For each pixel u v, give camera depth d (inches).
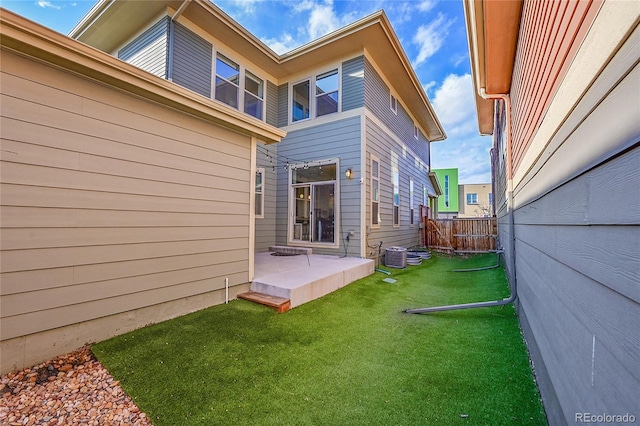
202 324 121.5
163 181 125.1
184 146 133.6
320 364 94.4
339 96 274.8
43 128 92.0
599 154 38.2
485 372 89.7
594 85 40.3
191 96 125.6
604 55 36.8
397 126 361.4
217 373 87.9
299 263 225.1
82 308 99.4
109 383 81.3
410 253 339.6
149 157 120.4
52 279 92.7
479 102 280.1
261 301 145.9
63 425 65.3
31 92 90.0
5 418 66.8
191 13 227.3
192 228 136.3
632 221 30.4
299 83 304.7
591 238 42.3
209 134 145.2
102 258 105.1
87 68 97.1
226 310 138.3
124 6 220.4
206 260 142.2
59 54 89.7
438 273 252.1
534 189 91.7
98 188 104.7
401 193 373.7
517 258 144.6
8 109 85.6
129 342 103.9
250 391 80.0
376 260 284.0
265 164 303.3
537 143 85.1
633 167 30.0
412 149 433.1
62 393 76.4
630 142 29.8
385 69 305.0
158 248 122.8
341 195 270.2
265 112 301.6
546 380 72.1
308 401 76.1
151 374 86.0
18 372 84.1
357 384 83.7
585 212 44.5
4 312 83.2
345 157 269.3
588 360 43.6
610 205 35.7
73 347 96.7
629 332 31.4
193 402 74.9
